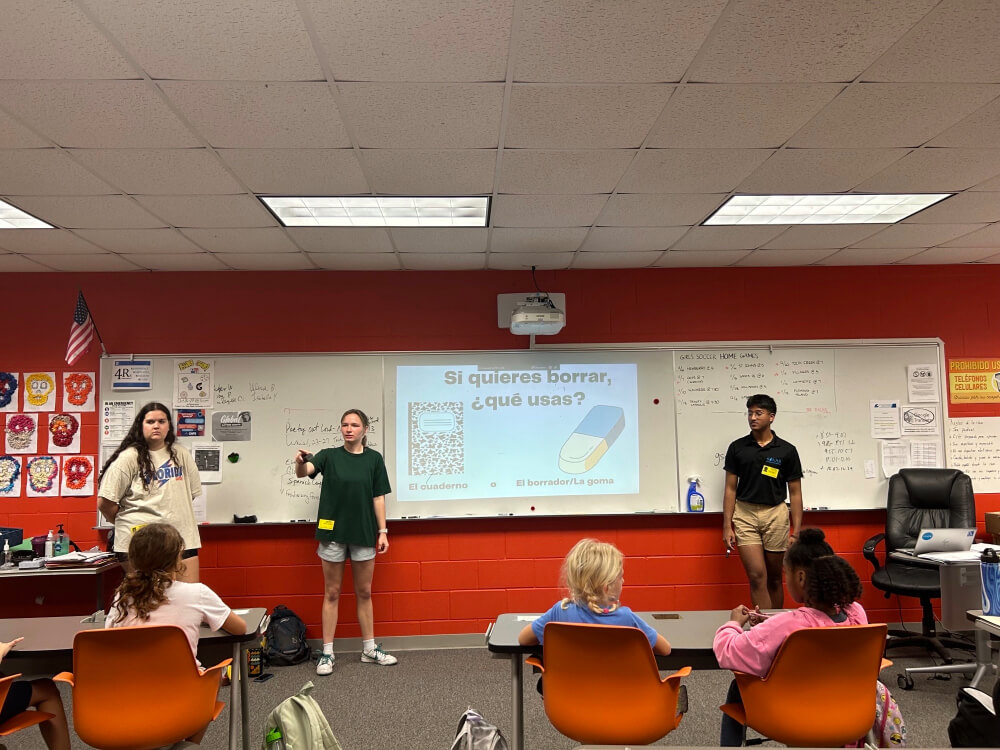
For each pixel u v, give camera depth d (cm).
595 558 237
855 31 216
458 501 491
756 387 506
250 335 495
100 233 406
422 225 405
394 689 396
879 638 216
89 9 197
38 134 278
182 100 253
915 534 464
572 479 496
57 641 254
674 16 207
